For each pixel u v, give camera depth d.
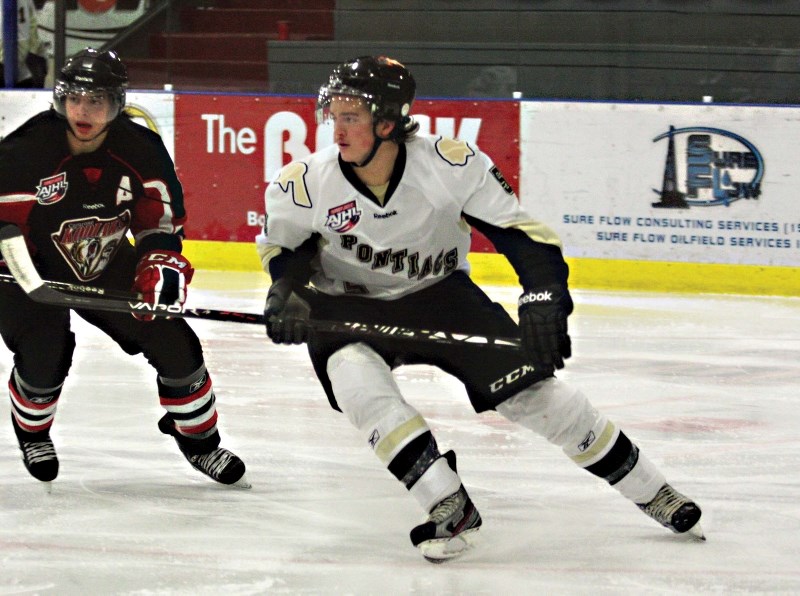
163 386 9.25
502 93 24.42
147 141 8.77
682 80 23.69
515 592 7.18
